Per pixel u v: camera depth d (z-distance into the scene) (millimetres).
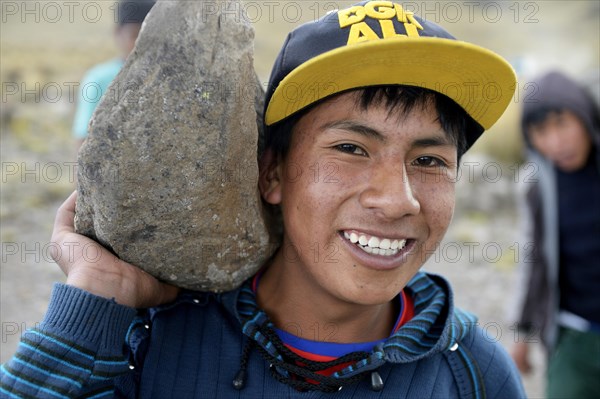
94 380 1270
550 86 3078
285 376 1427
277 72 1441
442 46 1271
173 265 1398
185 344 1494
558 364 3127
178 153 1280
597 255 2986
